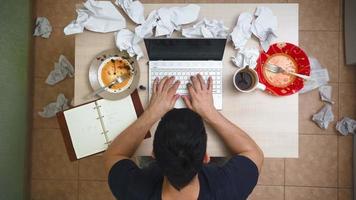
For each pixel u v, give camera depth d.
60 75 1.73
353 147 1.65
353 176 1.65
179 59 1.07
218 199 0.77
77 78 1.10
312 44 1.69
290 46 1.08
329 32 1.68
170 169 0.68
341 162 1.68
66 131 1.06
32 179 1.74
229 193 0.78
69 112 1.07
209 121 1.00
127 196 0.79
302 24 1.69
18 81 1.60
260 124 1.07
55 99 1.74
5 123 1.54
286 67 1.09
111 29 1.10
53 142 1.74
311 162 1.69
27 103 1.67
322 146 1.68
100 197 1.72
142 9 1.10
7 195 1.55
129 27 1.11
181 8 1.10
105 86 1.08
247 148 0.95
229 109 1.08
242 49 1.08
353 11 1.59
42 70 1.75
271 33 1.07
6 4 1.54
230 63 1.08
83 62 1.11
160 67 1.07
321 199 1.68
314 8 1.69
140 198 0.77
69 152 1.06
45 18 1.74
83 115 1.07
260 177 1.69
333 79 1.68
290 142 1.07
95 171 1.73
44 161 1.74
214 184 0.78
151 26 1.07
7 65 1.55
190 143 0.66
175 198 0.75
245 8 1.10
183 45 1.05
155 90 1.03
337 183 1.68
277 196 1.69
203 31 1.06
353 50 1.60
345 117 1.67
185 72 1.06
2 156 1.53
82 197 1.73
